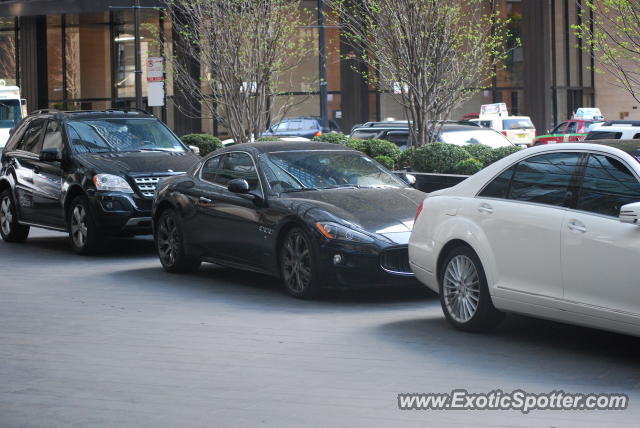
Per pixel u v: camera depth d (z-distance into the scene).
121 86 59.22
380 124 33.06
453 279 10.75
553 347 9.86
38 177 19.14
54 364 9.51
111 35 59.09
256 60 28.86
